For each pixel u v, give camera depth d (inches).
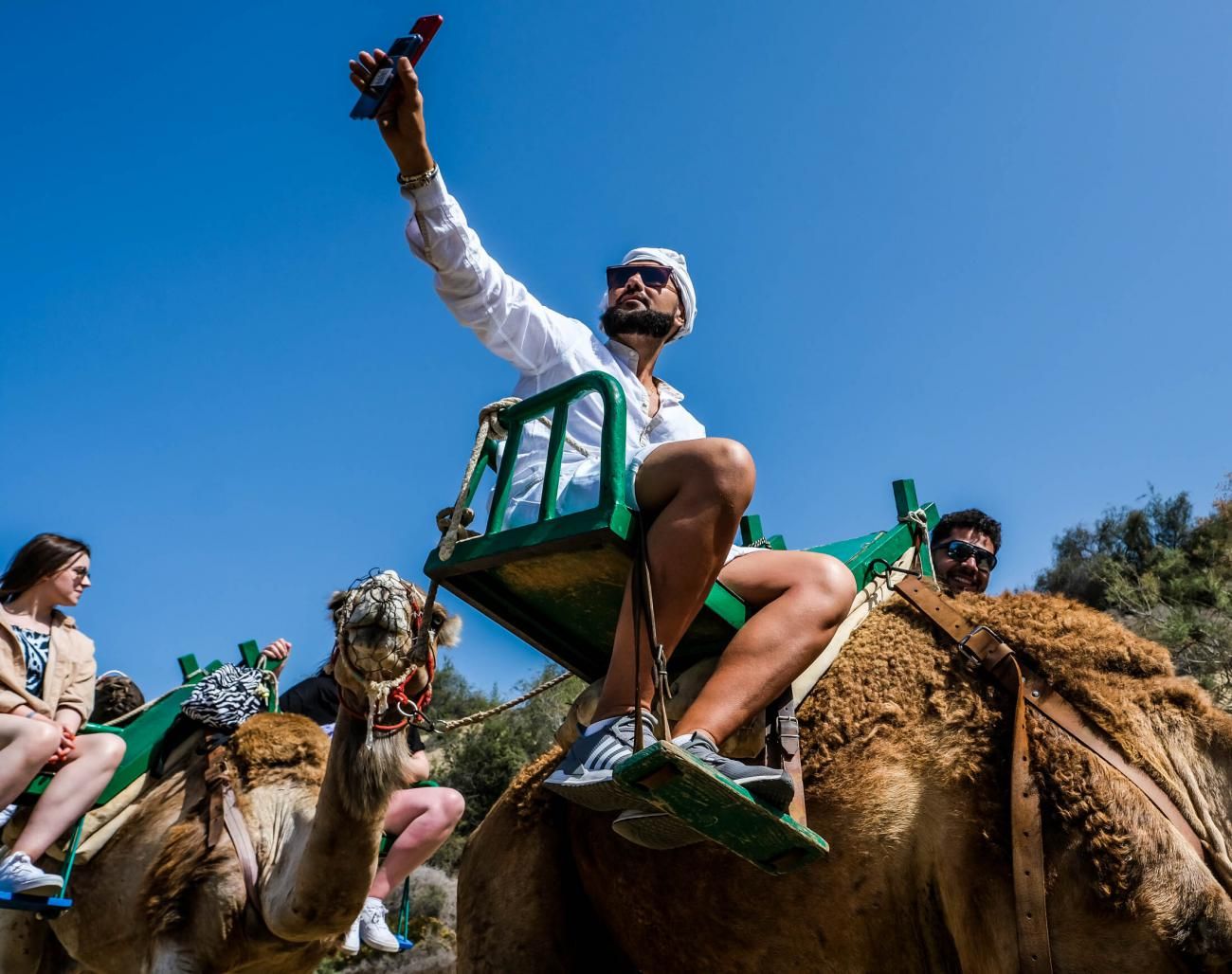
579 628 153.5
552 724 844.6
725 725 131.7
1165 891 124.0
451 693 1182.3
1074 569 1110.4
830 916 140.9
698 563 128.8
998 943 129.7
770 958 146.4
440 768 814.5
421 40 140.4
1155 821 128.0
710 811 119.2
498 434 144.8
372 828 188.2
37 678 246.4
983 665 142.5
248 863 224.5
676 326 175.0
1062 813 129.1
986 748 136.7
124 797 249.4
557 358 159.6
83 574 256.5
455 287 151.4
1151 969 122.5
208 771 238.2
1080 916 125.5
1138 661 145.2
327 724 300.4
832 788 141.1
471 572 144.7
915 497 182.1
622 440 132.5
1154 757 135.2
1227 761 139.4
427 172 144.7
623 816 131.6
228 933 222.8
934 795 137.0
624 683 129.6
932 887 136.3
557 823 167.9
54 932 267.7
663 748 110.8
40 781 239.1
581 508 142.2
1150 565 987.3
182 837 232.2
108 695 307.1
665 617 129.0
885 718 142.4
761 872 145.0
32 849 231.8
